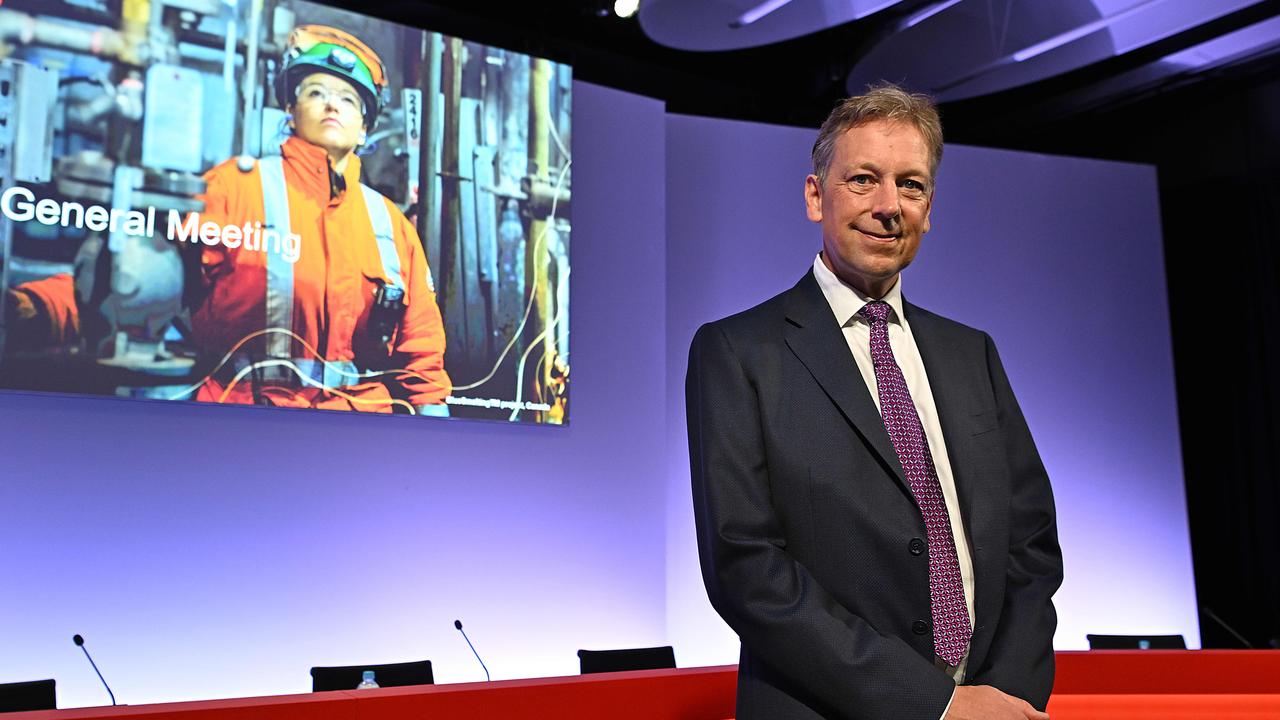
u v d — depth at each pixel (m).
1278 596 6.25
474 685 1.33
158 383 3.98
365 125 4.54
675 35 5.10
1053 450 5.83
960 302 5.86
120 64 4.06
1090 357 5.98
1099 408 5.94
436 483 4.70
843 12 4.95
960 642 1.04
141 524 4.10
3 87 3.85
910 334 1.22
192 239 4.11
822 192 1.19
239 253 4.19
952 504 1.11
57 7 3.98
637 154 5.44
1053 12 5.04
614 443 5.13
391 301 4.48
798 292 1.21
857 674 0.95
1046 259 6.03
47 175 3.89
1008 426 1.23
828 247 1.21
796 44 6.16
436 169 4.68
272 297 4.23
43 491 3.95
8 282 3.79
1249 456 6.43
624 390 5.20
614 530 5.06
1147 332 6.10
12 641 3.83
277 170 4.31
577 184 5.25
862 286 1.19
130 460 4.11
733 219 5.71
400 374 4.46
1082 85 6.41
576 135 5.29
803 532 1.06
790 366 1.13
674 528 5.39
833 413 1.09
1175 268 6.82
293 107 4.39
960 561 1.08
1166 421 6.03
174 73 4.16
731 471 1.07
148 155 4.07
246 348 4.16
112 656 3.99
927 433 1.13
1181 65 5.99
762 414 1.10
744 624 1.01
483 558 4.74
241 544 4.27
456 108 4.77
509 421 4.70
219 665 4.16
